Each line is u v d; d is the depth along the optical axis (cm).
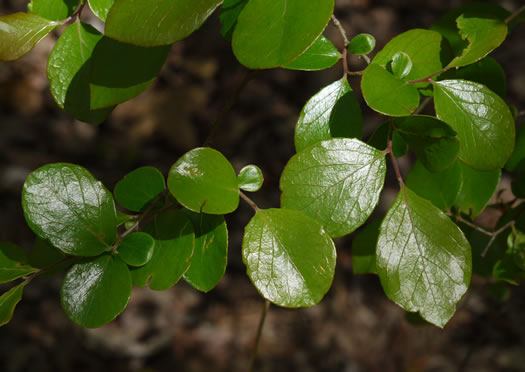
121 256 49
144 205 51
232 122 229
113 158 222
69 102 50
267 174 212
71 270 49
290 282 48
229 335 188
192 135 228
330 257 48
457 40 54
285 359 183
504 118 49
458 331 189
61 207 49
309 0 46
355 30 247
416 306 48
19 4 242
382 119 208
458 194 57
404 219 49
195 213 50
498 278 57
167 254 49
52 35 247
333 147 49
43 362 174
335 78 231
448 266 49
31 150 217
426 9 266
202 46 256
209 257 49
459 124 49
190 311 194
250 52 46
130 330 187
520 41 250
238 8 49
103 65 47
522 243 56
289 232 48
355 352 185
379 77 49
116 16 45
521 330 185
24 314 182
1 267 50
